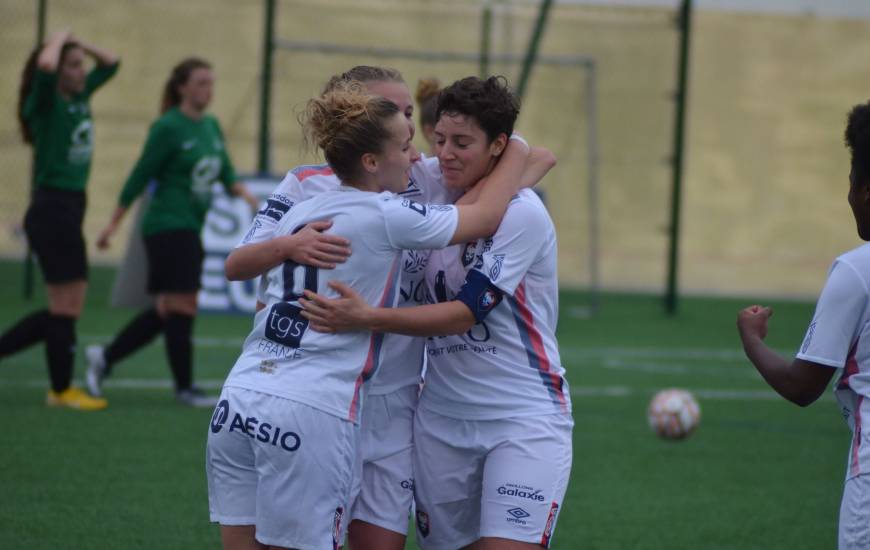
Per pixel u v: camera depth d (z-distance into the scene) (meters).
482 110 11.95
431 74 66.88
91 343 36.00
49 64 23.67
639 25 52.44
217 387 29.41
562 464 12.13
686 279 73.06
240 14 69.06
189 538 16.81
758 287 70.38
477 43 71.06
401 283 12.61
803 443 25.56
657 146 62.22
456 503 12.65
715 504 20.03
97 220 67.81
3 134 58.19
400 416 12.77
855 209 10.70
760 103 90.38
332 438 11.24
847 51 91.94
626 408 29.11
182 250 26.23
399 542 12.62
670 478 21.92
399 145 11.61
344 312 11.20
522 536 11.84
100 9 65.94
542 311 12.37
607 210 75.12
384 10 67.62
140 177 26.22
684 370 35.91
